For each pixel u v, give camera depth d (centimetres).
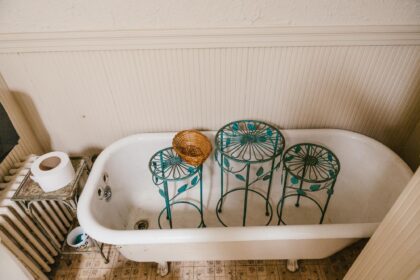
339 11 129
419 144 159
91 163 177
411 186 78
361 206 161
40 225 139
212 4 126
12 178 132
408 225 79
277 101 157
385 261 90
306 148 165
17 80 143
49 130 165
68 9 126
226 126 159
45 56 136
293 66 143
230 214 174
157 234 115
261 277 153
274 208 176
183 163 156
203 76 147
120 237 115
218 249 126
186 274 155
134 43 134
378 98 154
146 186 178
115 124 165
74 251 153
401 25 130
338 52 139
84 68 142
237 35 133
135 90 151
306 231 114
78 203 127
